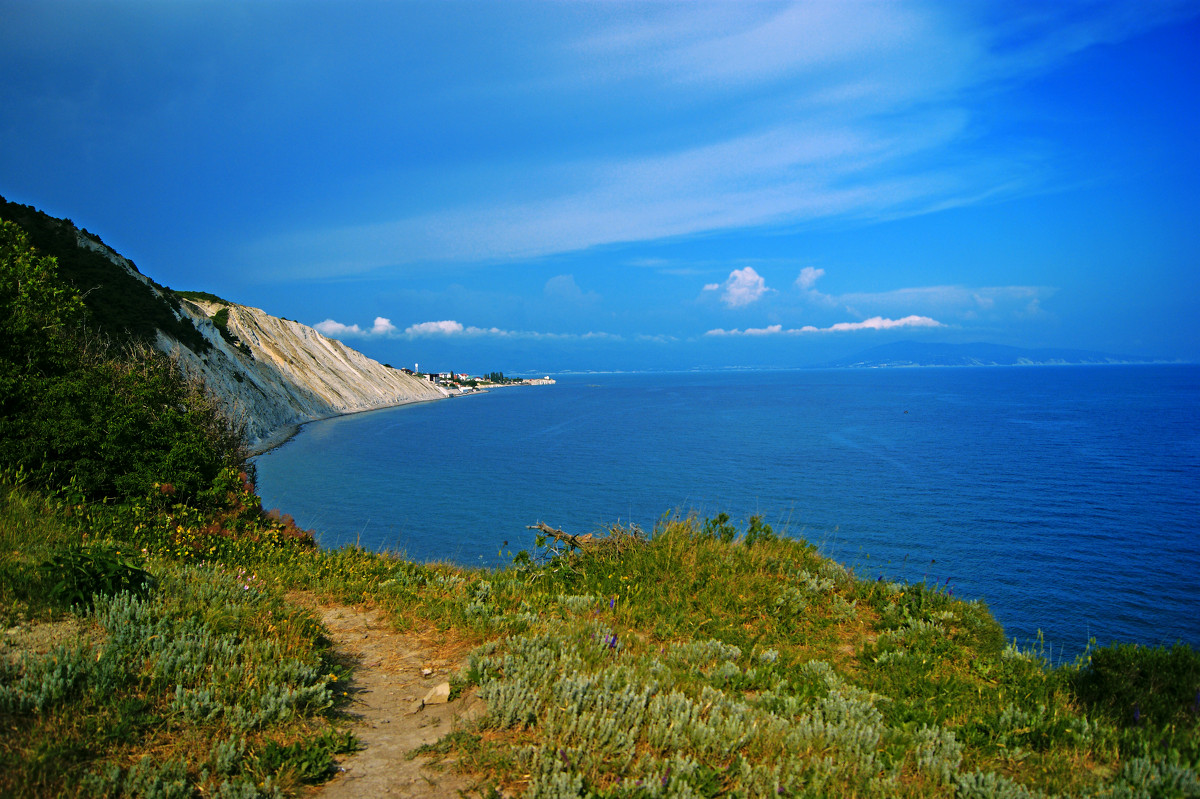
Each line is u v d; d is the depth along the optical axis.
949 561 30.11
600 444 77.69
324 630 7.16
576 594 9.12
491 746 4.56
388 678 6.09
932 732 5.05
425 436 85.44
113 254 57.59
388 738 4.83
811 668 6.62
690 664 6.63
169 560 8.91
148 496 12.58
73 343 17.53
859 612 8.78
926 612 8.41
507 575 10.12
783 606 8.58
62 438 12.80
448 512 39.22
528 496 45.03
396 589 9.12
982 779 4.34
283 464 55.94
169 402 17.30
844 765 4.44
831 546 32.00
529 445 76.38
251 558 10.37
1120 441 76.25
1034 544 33.16
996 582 27.28
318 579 9.52
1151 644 21.30
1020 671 6.83
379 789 4.09
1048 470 56.41
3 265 18.50
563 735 4.54
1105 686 5.92
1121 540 34.06
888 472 55.78
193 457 13.79
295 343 120.31
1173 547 32.62
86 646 5.14
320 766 4.22
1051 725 5.25
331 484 47.59
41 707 4.31
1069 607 24.64
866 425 99.56
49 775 3.73
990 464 59.94
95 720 4.35
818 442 78.50
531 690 5.23
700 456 66.69
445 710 5.31
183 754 4.24
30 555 7.46
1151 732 5.02
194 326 64.44
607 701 5.04
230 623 6.11
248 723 4.63
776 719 5.11
